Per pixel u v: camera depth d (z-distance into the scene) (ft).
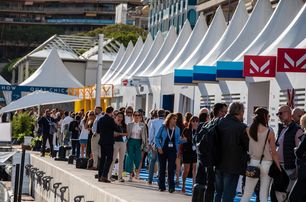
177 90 172.04
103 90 243.81
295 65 102.99
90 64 351.05
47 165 134.21
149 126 119.44
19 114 226.17
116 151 113.29
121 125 114.21
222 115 76.54
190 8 364.17
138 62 251.39
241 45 139.44
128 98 222.48
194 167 100.37
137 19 639.76
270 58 114.73
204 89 151.84
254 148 70.28
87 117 153.28
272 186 71.97
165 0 417.08
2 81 214.90
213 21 172.96
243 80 126.11
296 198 66.23
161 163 99.96
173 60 192.75
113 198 82.12
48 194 125.39
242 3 158.40
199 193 77.25
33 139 191.83
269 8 143.33
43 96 186.50
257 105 127.24
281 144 72.59
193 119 100.53
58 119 213.87
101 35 207.92
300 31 113.91
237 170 70.03
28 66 363.97
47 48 361.51
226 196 70.28
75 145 164.96
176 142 99.14
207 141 70.64
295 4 127.85
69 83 211.82
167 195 93.30
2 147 159.33
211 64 151.33
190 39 189.26
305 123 66.03
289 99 110.83
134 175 124.47
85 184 98.78
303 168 65.72
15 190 117.91
